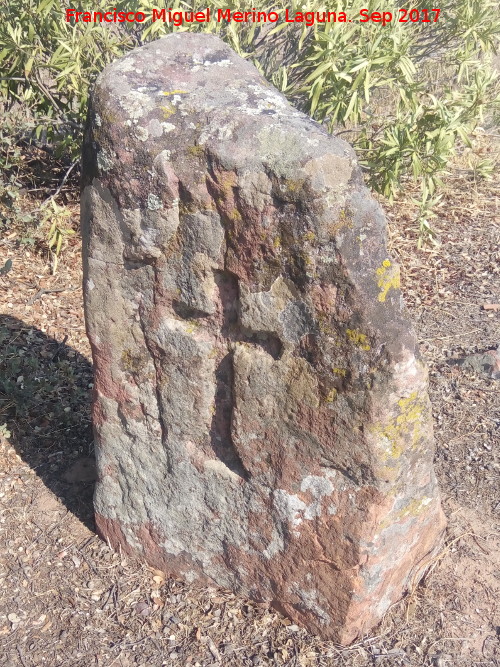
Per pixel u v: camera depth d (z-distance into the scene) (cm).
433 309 193
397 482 92
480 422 150
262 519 101
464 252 219
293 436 93
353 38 185
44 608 111
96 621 109
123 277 98
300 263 83
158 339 99
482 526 124
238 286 89
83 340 172
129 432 108
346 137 249
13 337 169
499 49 288
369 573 97
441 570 115
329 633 103
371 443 87
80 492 131
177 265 93
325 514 95
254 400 94
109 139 90
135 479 111
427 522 104
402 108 209
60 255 203
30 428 146
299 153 80
